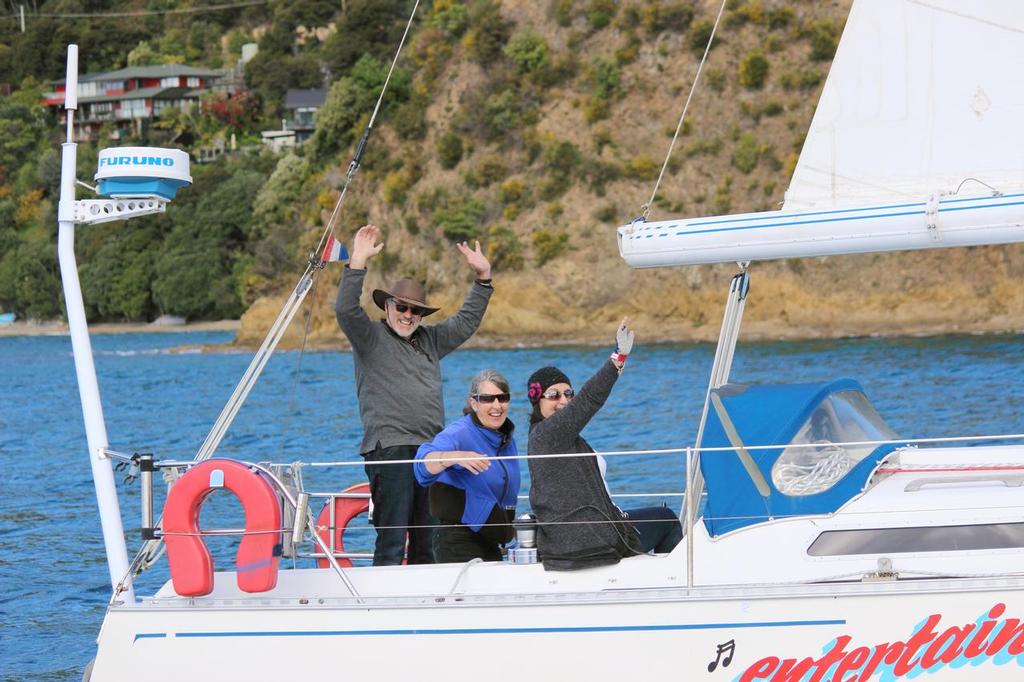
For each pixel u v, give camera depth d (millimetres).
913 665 16500
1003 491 17578
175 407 103938
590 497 18469
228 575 19625
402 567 19109
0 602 32938
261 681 17938
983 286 176500
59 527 43562
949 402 77125
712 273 191375
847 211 19562
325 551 18969
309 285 21812
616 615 17203
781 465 18484
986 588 16406
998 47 20375
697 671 16969
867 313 180250
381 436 21703
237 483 18516
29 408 105500
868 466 18281
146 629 18234
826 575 17453
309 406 97812
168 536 18500
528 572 18562
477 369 142125
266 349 21656
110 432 81875
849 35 21266
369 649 17766
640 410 81938
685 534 18172
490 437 20312
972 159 20500
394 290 21969
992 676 16297
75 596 33469
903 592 16594
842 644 16641
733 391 19812
